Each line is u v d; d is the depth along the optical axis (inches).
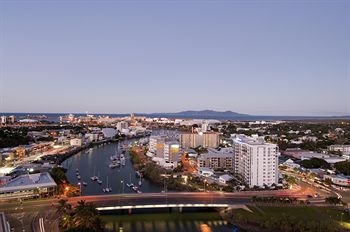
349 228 7559.1
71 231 6496.1
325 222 7628.0
